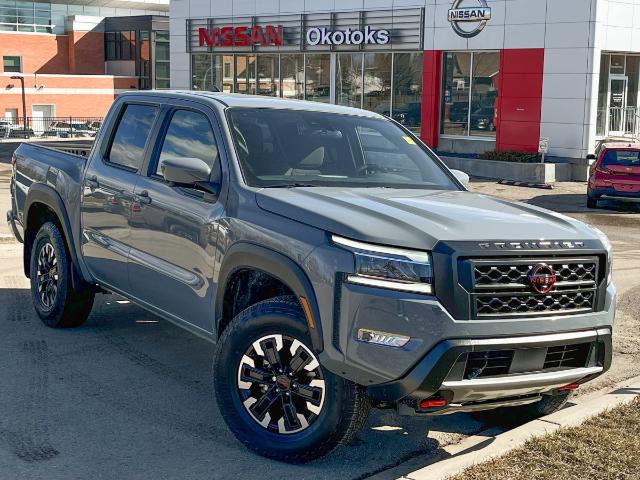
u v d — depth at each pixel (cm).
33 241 738
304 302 419
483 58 2927
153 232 545
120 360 623
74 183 648
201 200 504
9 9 6856
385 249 404
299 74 3509
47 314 694
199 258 499
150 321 737
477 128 2986
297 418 438
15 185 754
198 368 611
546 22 2709
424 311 394
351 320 402
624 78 2936
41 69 6894
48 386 560
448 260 399
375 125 589
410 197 489
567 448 462
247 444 454
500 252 407
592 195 1905
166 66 6744
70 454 451
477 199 512
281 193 470
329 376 419
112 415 511
